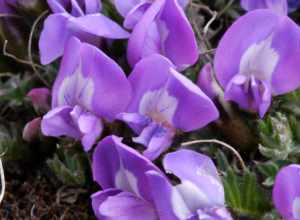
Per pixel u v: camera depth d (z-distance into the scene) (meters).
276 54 0.18
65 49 0.17
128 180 0.17
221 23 0.21
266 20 0.17
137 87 0.17
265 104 0.17
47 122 0.17
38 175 0.19
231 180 0.17
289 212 0.17
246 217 0.18
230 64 0.18
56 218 0.18
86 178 0.19
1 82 0.20
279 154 0.17
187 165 0.17
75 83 0.18
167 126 0.17
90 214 0.18
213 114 0.17
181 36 0.18
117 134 0.18
